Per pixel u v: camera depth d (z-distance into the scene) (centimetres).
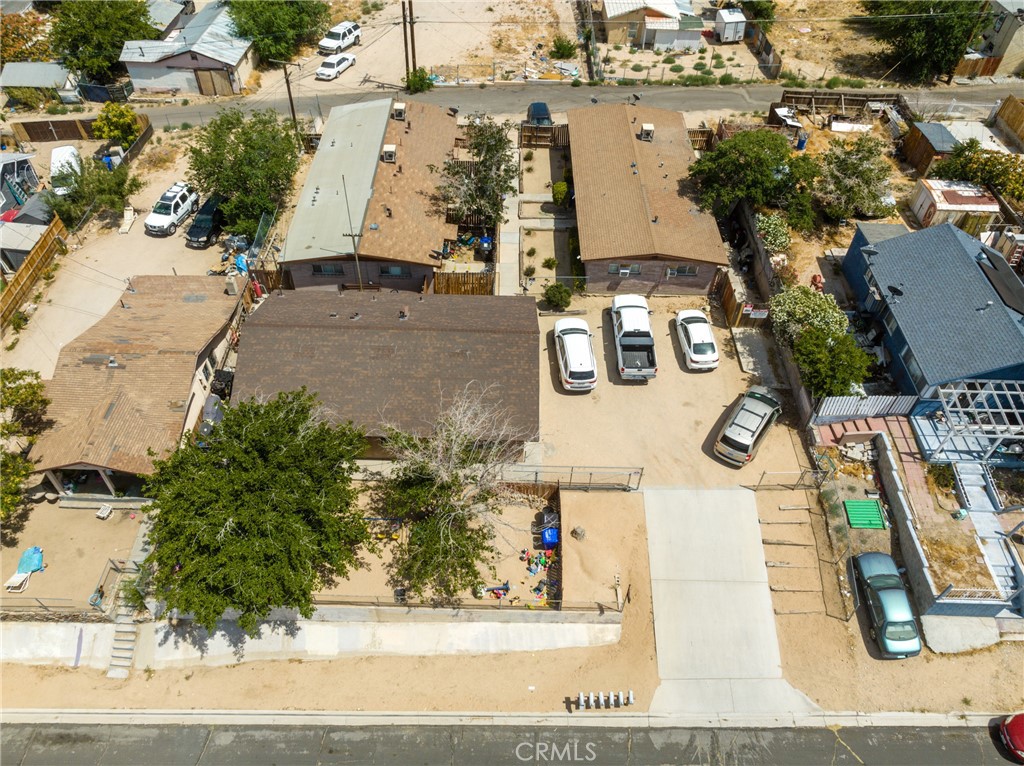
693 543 3016
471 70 6100
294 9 6138
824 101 5444
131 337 3331
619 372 3538
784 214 4288
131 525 3064
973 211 4222
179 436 3059
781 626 2844
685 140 4741
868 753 2558
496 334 3341
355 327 3344
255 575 2369
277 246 4306
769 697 2703
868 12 6744
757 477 3203
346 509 2730
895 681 2708
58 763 2511
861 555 2905
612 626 2844
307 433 2723
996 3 5775
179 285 3744
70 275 4206
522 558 3023
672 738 2603
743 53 6359
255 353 3256
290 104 5153
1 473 2814
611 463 3241
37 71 5691
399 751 2558
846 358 3161
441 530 2702
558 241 4412
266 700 2688
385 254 3750
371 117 4772
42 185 4997
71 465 2908
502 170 4234
